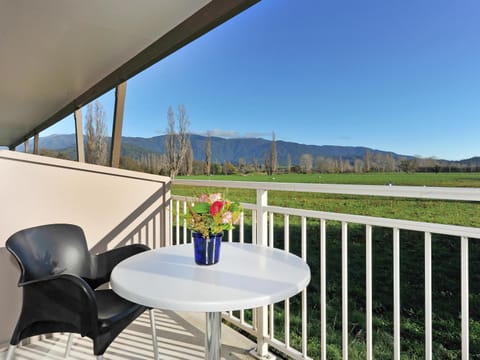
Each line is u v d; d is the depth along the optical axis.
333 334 3.08
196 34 2.51
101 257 2.15
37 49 3.23
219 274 1.40
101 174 2.71
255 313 2.23
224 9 2.16
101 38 2.97
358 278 4.26
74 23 2.69
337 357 2.68
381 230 5.32
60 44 3.11
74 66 3.69
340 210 6.39
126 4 2.38
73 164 2.58
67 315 1.53
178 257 1.68
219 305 1.12
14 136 10.06
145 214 2.94
